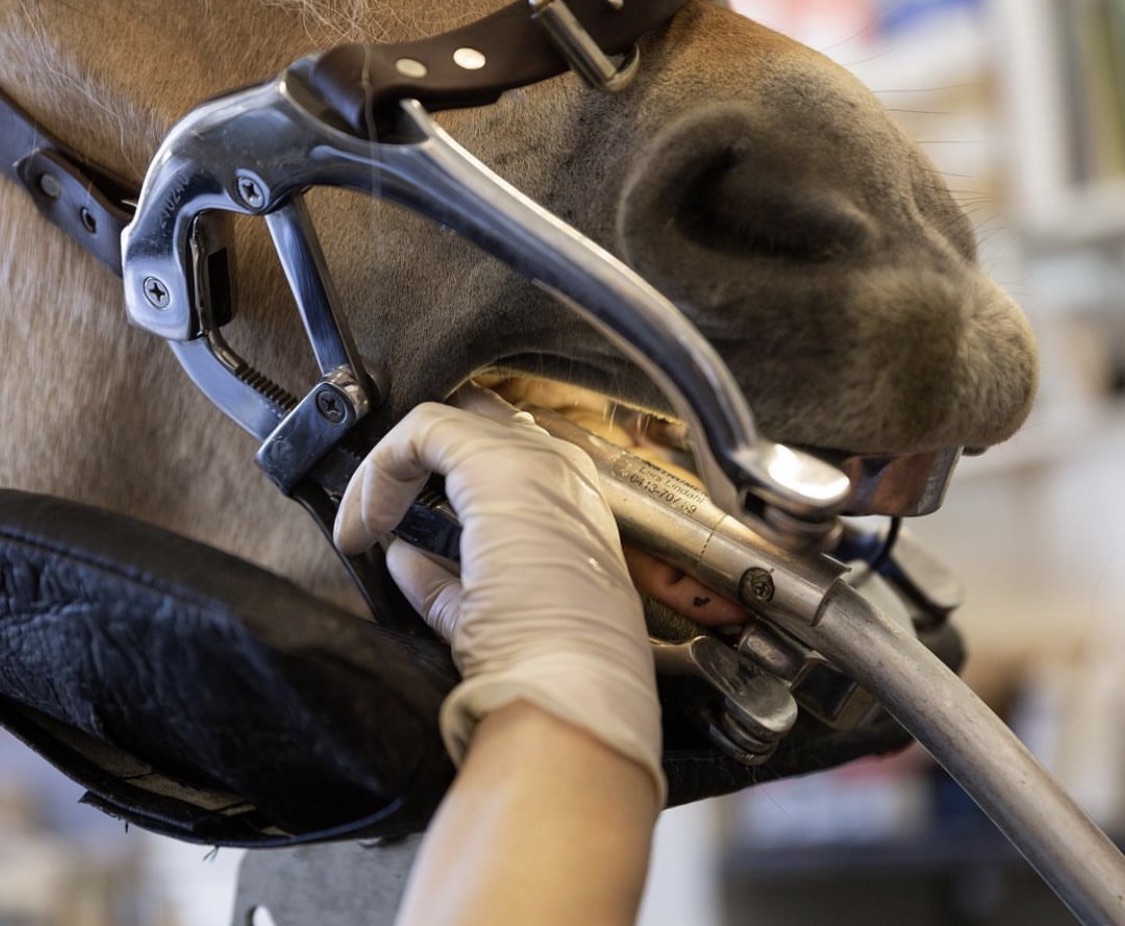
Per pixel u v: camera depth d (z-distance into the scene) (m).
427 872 0.47
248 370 0.59
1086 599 1.95
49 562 0.48
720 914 1.93
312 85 0.52
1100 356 2.04
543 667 0.50
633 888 0.48
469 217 0.49
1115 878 0.53
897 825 1.91
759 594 0.56
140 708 0.49
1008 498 2.04
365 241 0.60
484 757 0.48
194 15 0.64
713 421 0.47
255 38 0.63
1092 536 1.99
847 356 0.51
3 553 0.50
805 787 1.94
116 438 0.70
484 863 0.46
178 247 0.57
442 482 0.58
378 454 0.55
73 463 0.71
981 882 1.86
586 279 0.48
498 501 0.53
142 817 0.54
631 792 0.49
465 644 0.52
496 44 0.54
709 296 0.52
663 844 1.96
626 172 0.56
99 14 0.64
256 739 0.47
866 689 0.56
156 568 0.46
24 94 0.65
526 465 0.54
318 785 0.48
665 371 0.47
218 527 0.73
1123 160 2.00
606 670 0.51
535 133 0.58
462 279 0.58
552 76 0.54
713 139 0.54
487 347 0.59
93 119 0.64
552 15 0.53
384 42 0.61
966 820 1.89
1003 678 1.94
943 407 0.52
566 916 0.45
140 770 0.56
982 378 0.53
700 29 0.58
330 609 0.46
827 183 0.53
